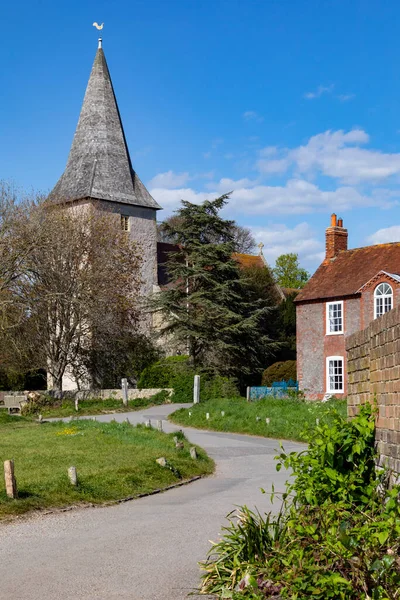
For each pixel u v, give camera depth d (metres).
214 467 19.12
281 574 6.71
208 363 48.78
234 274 53.22
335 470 8.39
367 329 9.18
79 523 11.48
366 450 8.59
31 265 43.66
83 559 9.12
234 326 49.31
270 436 26.70
